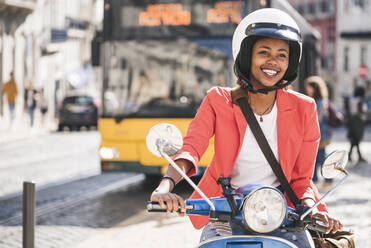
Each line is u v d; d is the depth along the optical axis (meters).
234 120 2.72
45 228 7.10
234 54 2.77
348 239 2.92
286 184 2.70
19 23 30.80
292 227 2.43
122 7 9.81
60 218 7.70
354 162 14.48
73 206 8.57
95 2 46.81
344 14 54.81
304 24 13.47
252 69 2.74
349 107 14.72
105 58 9.79
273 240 2.38
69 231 6.91
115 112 9.59
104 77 9.75
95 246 6.11
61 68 39.53
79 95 26.97
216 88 2.78
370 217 7.27
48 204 8.76
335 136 23.72
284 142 2.73
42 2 34.81
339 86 55.00
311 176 2.84
